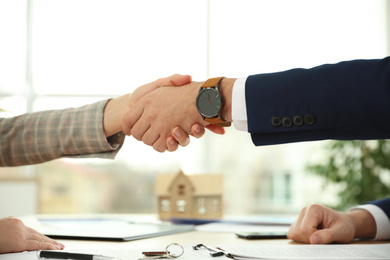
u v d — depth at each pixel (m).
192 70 5.01
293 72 0.95
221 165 5.04
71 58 4.85
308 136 0.92
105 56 4.90
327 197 5.03
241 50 5.05
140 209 5.00
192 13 5.03
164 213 1.67
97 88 4.87
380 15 5.08
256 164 5.07
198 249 0.83
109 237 1.01
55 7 4.86
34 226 1.32
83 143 1.23
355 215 1.04
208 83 1.07
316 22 5.06
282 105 0.93
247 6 5.06
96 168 4.96
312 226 0.96
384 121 0.86
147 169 4.99
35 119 1.26
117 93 4.89
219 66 5.04
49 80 4.80
